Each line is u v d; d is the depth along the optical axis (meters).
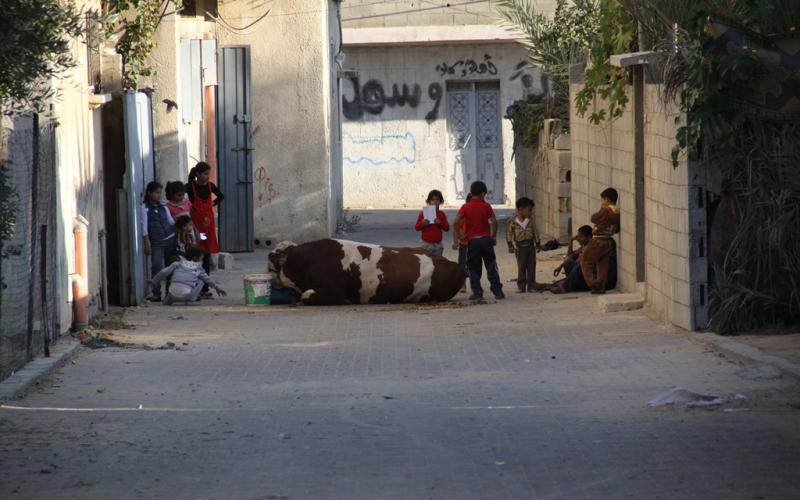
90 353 22.28
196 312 29.59
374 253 30.92
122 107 30.58
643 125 27.75
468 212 31.09
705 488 11.82
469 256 31.12
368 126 70.88
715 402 15.95
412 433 14.70
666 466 12.70
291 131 49.03
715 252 22.14
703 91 21.42
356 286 30.64
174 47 39.94
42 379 19.19
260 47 48.59
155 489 12.18
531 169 52.00
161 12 39.66
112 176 30.83
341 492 11.98
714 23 20.88
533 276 32.75
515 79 70.12
